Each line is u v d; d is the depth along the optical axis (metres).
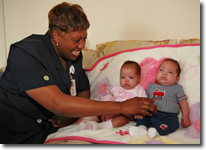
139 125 1.21
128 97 1.37
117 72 1.52
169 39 1.68
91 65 1.71
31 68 1.00
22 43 1.06
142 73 1.45
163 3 1.76
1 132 1.00
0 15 2.03
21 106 1.07
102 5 1.89
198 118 1.18
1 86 1.11
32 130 1.10
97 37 1.95
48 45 1.15
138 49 1.53
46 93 0.97
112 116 1.31
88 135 1.09
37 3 1.99
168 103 1.24
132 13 1.83
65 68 1.29
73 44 1.07
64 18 1.02
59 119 1.26
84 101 1.00
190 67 1.33
